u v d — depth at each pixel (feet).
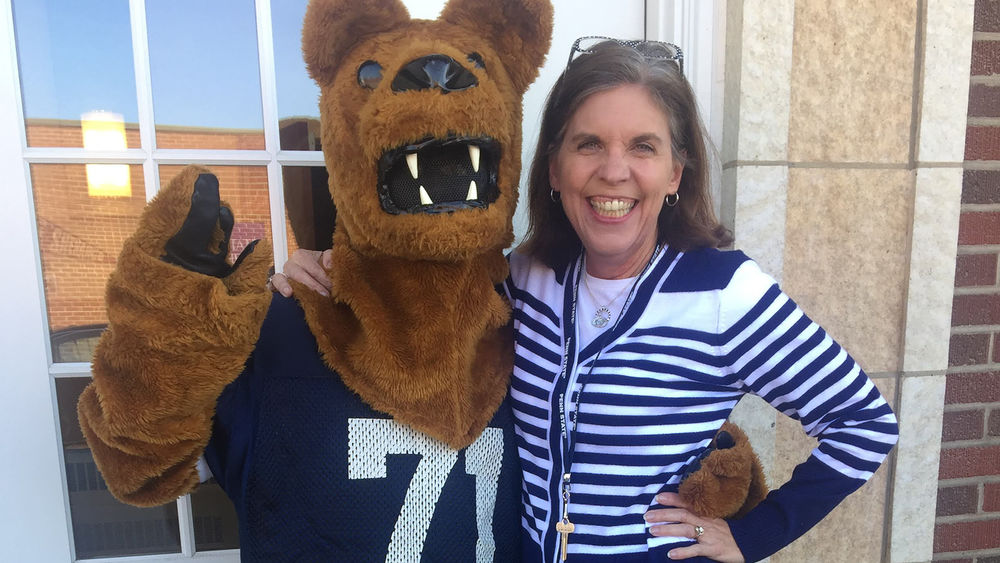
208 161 4.19
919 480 4.75
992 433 4.91
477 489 2.94
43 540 4.19
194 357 2.43
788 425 4.58
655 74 2.93
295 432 2.74
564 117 3.11
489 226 2.61
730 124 4.22
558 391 3.05
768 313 2.86
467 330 2.81
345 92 2.73
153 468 2.53
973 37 4.52
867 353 4.63
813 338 2.88
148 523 4.39
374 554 2.75
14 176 3.91
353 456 2.76
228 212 2.59
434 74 2.47
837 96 4.31
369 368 2.70
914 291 4.54
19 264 3.97
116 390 2.38
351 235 2.78
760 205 4.24
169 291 2.34
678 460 2.97
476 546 2.93
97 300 4.17
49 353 4.10
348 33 2.80
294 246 4.37
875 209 4.47
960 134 4.42
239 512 2.89
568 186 3.02
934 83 4.35
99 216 4.11
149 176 4.13
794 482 3.07
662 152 2.93
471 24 2.97
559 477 2.99
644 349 2.95
